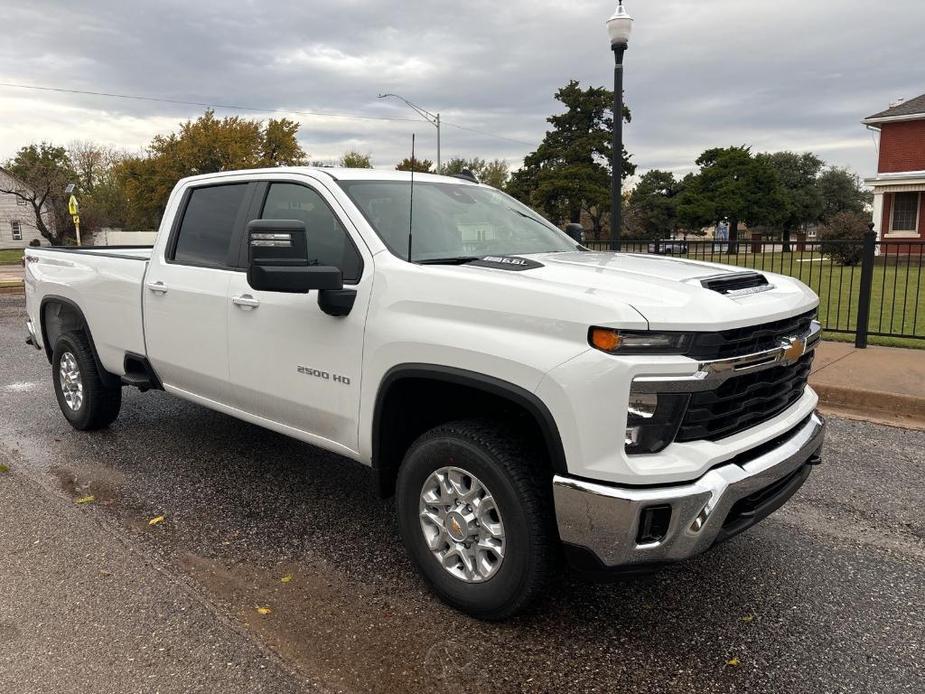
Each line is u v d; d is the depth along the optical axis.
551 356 2.61
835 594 3.31
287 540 3.83
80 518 4.10
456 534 3.04
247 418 4.19
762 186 49.91
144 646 2.88
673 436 2.57
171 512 4.19
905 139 29.19
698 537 2.59
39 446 5.38
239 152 50.88
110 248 6.19
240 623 3.04
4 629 2.99
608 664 2.78
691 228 53.06
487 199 4.37
